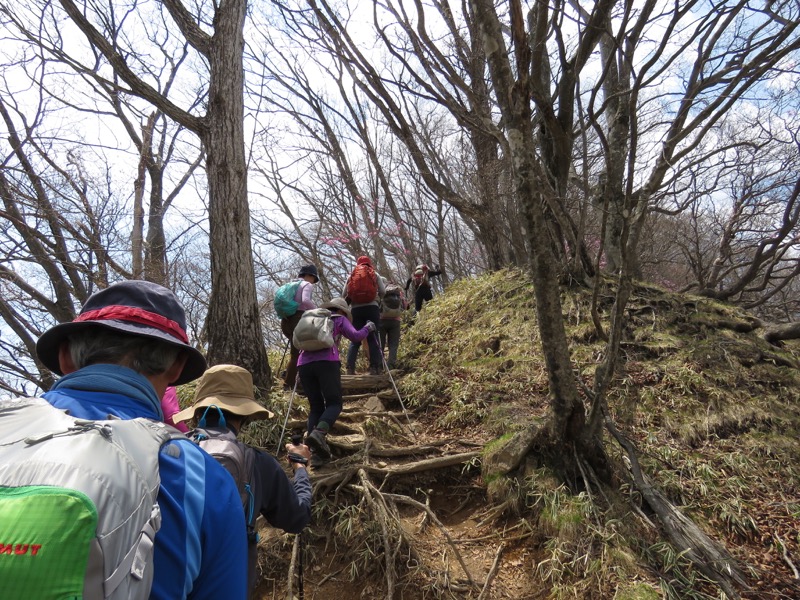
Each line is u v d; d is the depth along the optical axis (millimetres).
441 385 5754
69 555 688
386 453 4516
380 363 6406
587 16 5289
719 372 5102
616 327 3746
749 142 3893
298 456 2504
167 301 1244
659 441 4367
